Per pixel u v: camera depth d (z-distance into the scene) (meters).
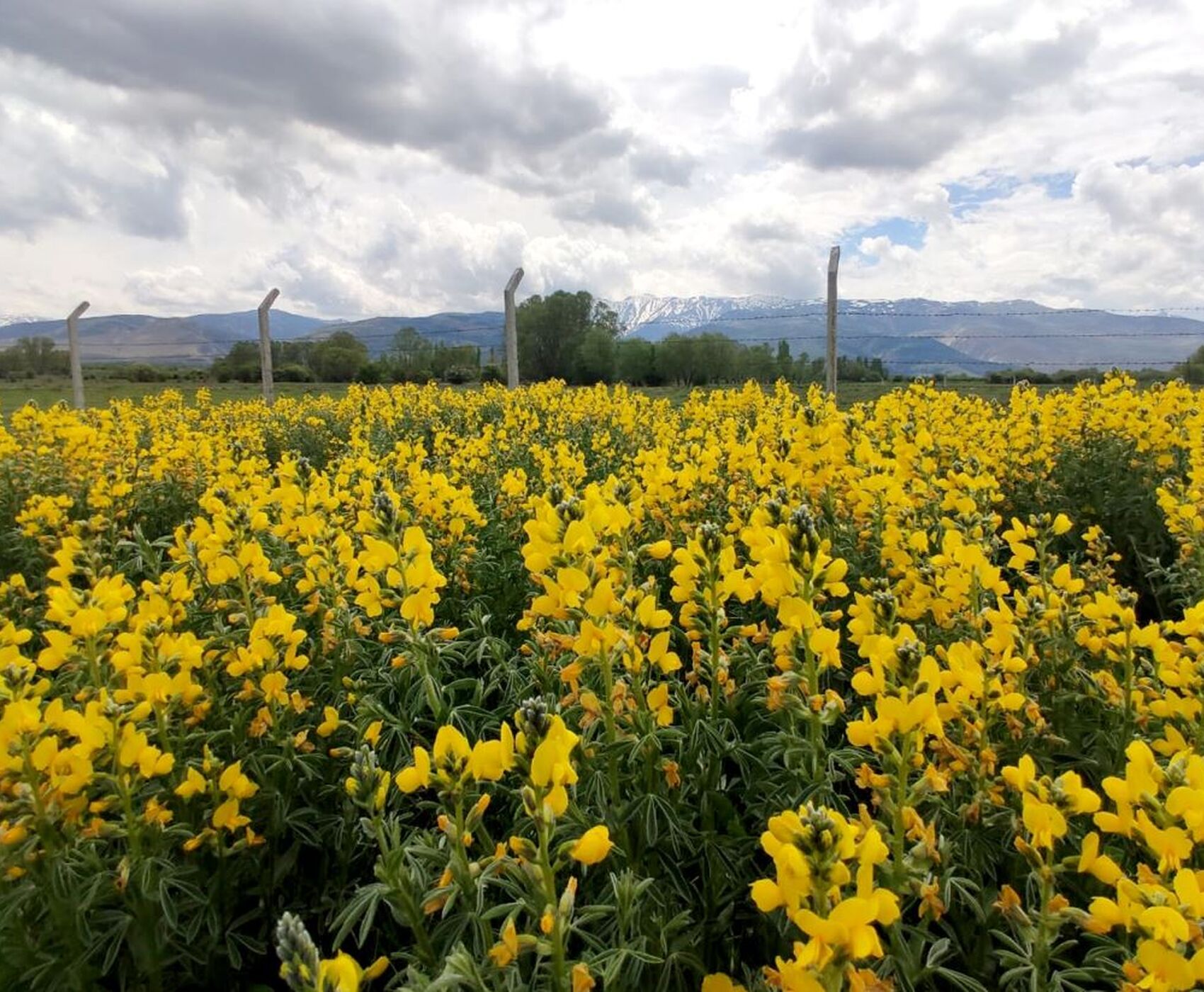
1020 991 2.25
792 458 6.06
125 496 8.46
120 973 2.78
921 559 3.90
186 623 4.20
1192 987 1.61
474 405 17.98
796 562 2.87
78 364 20.91
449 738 2.12
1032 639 3.14
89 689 3.08
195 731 3.32
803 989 1.46
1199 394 10.27
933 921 2.46
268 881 3.14
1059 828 1.99
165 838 2.93
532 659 3.63
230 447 12.76
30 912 2.80
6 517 8.30
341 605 3.89
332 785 3.25
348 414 18.83
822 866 1.54
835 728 3.42
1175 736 2.70
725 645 3.53
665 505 6.05
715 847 2.72
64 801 2.58
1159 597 6.01
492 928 2.35
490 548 6.24
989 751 2.53
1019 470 7.98
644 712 2.73
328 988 1.49
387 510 3.31
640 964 2.29
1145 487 7.07
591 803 2.77
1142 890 1.77
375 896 2.26
